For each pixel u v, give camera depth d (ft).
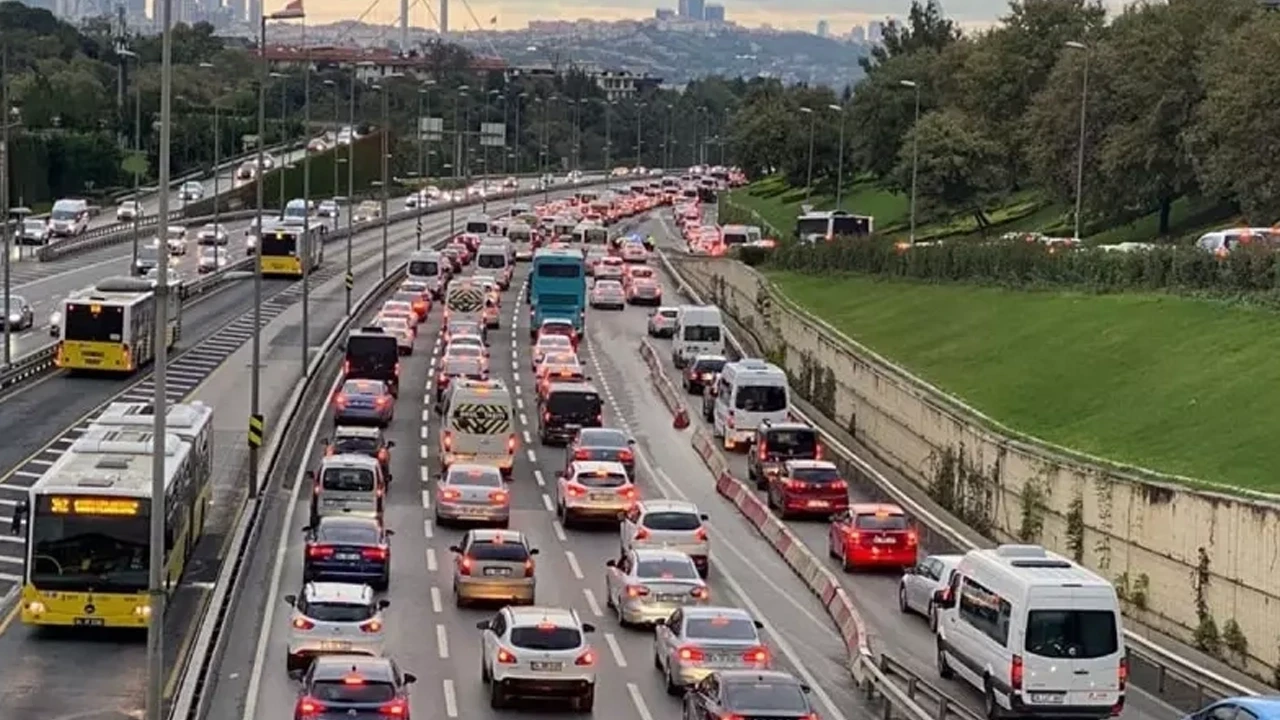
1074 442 190.29
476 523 198.70
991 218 449.06
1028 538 183.62
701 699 114.01
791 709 109.40
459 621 155.74
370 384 264.72
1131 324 230.07
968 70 460.96
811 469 208.54
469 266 499.51
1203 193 330.34
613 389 308.40
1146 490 158.92
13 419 240.32
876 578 181.47
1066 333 239.09
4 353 298.15
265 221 577.43
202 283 423.64
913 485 227.20
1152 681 137.59
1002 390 222.69
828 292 350.43
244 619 151.84
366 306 394.93
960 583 137.59
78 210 550.77
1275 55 299.99
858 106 559.79
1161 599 155.94
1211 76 318.04
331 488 187.52
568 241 545.03
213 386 284.82
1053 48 440.45
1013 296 279.08
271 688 128.98
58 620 141.08
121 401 262.26
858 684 137.28
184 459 162.20
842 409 275.39
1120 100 354.95
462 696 130.52
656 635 141.08
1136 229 371.15
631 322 395.14
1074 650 123.85
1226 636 144.66
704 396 288.10
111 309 283.18
